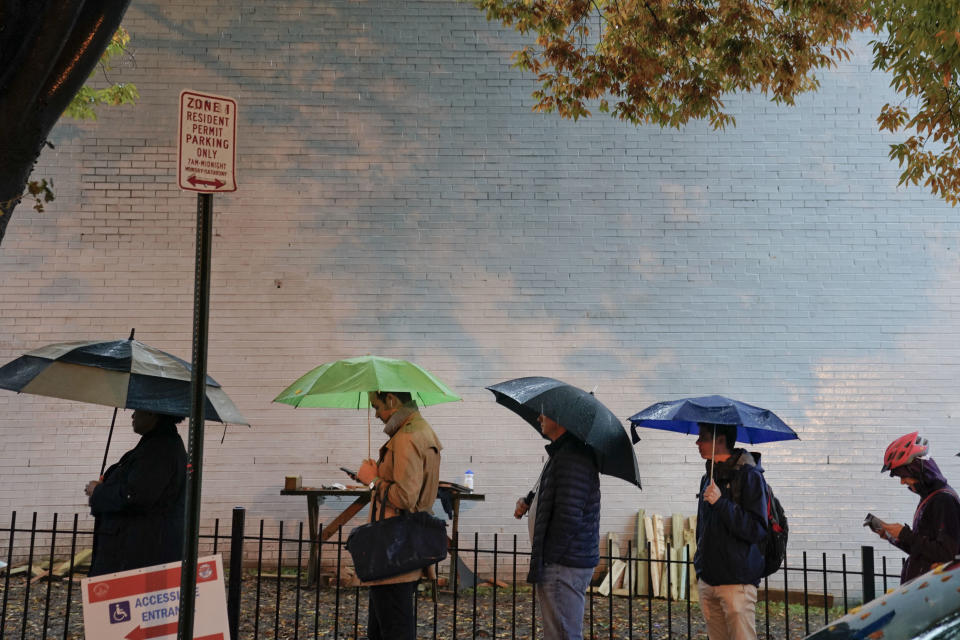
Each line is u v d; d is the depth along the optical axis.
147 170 9.52
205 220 3.37
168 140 9.58
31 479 9.16
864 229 9.48
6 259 9.34
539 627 7.45
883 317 9.39
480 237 9.57
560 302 9.50
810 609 8.66
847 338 9.38
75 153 9.51
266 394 9.36
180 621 3.24
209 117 3.41
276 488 9.29
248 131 9.62
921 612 2.70
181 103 3.34
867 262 9.45
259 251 9.50
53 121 4.48
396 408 5.32
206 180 3.37
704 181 9.60
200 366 3.29
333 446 9.34
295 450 9.32
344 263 9.52
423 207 9.59
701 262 9.52
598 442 4.94
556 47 7.90
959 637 2.54
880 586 9.09
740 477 5.12
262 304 9.44
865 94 9.62
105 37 4.53
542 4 7.80
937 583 2.83
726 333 9.44
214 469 9.27
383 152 9.65
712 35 7.64
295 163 9.60
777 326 9.42
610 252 9.55
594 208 9.60
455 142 9.67
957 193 7.53
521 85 9.73
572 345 9.45
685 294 9.49
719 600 5.15
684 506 9.27
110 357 4.79
